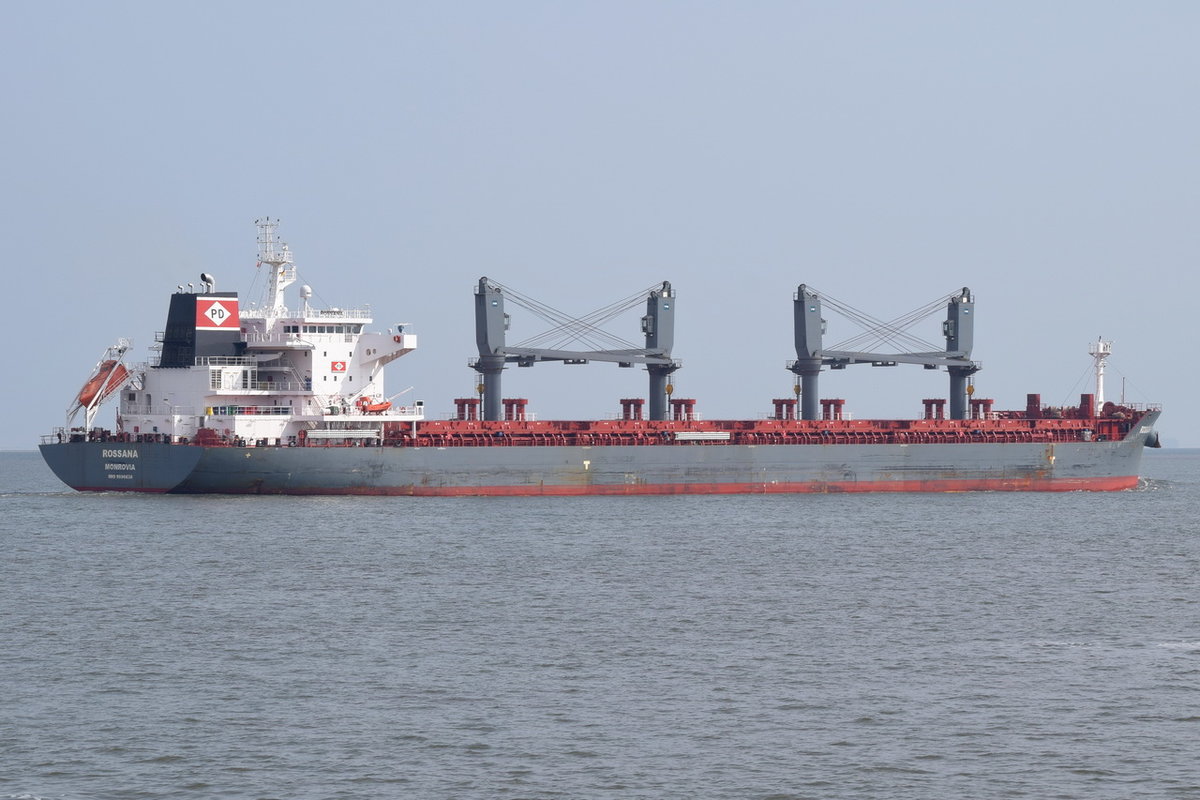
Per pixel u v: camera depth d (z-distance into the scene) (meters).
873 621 183.12
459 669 154.75
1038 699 143.00
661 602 196.62
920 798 115.50
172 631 174.75
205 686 147.00
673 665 157.00
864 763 123.56
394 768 121.81
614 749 126.94
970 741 129.50
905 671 154.62
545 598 199.38
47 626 177.75
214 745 127.56
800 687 147.62
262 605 192.88
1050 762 123.88
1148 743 128.88
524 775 120.38
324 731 131.75
